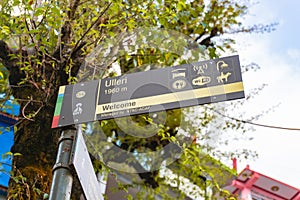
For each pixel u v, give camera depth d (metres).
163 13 5.80
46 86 5.36
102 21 5.78
